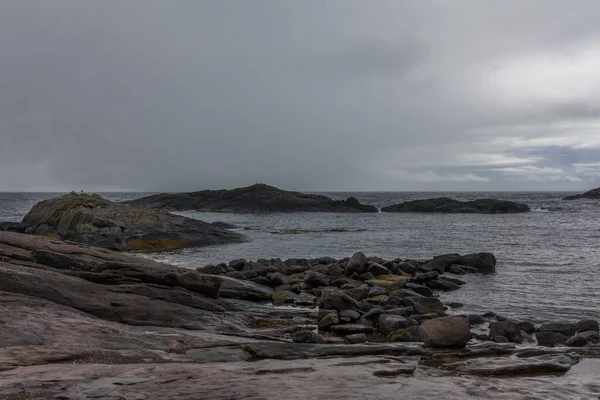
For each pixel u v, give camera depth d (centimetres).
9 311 1055
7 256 1536
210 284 1566
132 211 4081
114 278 1477
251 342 1006
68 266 1555
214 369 765
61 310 1171
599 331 1348
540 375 805
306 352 948
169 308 1343
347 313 1470
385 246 4031
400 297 1736
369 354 966
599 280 2331
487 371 809
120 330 1034
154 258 3219
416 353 960
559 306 1770
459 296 1988
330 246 4025
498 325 1284
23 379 676
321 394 637
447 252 3609
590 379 771
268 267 2478
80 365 777
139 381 682
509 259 3131
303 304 1747
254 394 630
